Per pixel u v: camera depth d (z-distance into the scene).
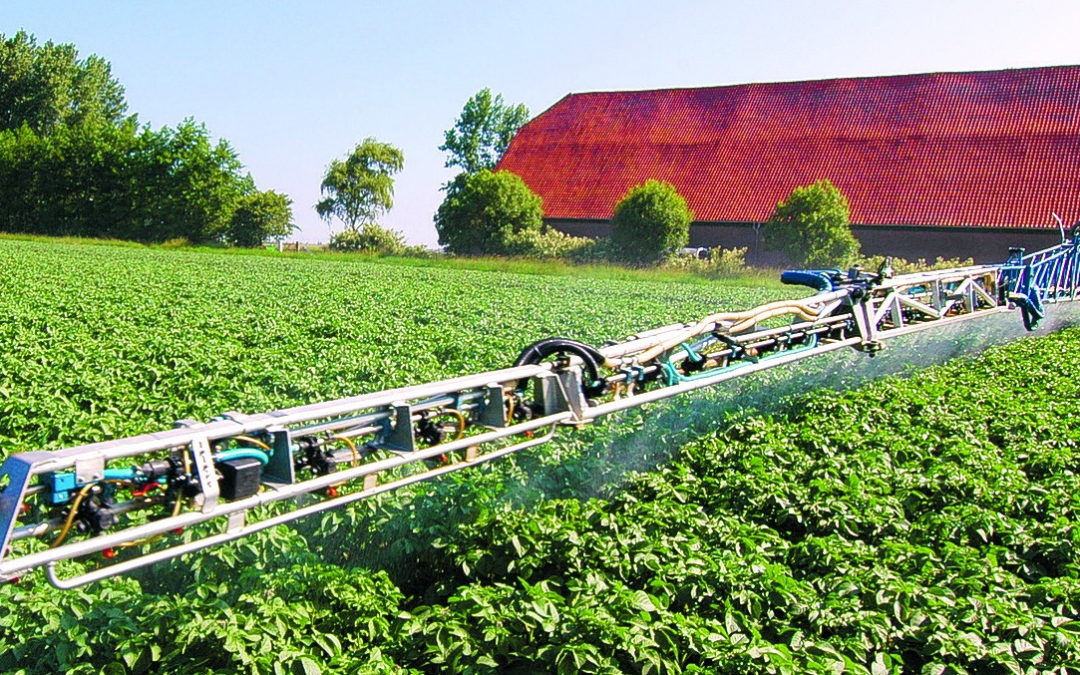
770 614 6.04
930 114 53.62
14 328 16.12
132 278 29.42
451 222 55.88
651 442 9.51
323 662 5.39
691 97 61.50
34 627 5.54
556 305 25.33
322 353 14.98
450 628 5.69
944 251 48.50
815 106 57.25
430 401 5.76
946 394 12.52
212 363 13.36
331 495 5.31
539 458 8.36
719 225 52.94
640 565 6.63
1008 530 7.45
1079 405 12.06
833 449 9.76
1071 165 48.06
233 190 70.75
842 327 9.89
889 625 5.84
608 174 58.84
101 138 72.75
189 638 5.42
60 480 4.10
